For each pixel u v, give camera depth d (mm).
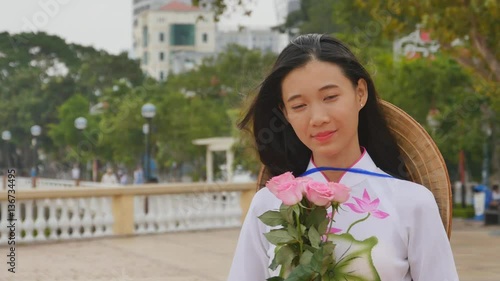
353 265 2521
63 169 62375
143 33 120688
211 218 14812
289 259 2473
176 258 10984
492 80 14766
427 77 24906
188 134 45250
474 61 15117
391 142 2779
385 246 2523
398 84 25297
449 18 12922
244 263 2750
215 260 10750
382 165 2807
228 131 47125
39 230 13125
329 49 2562
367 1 15375
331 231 2561
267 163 2975
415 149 2744
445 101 25562
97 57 64812
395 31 14680
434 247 2539
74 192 13211
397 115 2760
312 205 2453
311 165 2742
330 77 2531
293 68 2566
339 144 2559
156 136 45219
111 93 48219
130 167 49656
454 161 31203
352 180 2641
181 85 54250
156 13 118250
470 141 26641
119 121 44844
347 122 2551
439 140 25141
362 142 2840
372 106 2744
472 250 11523
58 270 9922
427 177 2721
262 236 2729
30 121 60875
